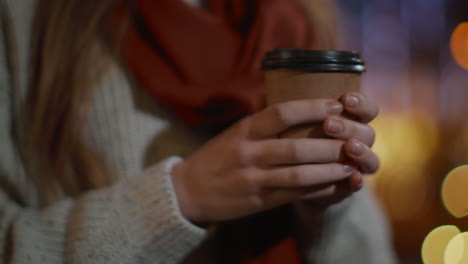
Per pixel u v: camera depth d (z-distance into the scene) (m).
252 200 0.75
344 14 3.03
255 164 0.74
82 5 0.88
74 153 0.88
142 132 0.90
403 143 3.03
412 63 3.12
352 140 0.71
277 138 0.75
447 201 2.41
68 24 0.88
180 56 0.90
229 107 0.87
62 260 0.78
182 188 0.78
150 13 0.91
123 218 0.78
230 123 0.90
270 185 0.74
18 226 0.80
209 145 0.78
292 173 0.73
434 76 3.11
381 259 0.99
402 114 3.12
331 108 0.71
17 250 0.78
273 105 0.73
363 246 0.96
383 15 3.07
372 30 3.08
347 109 0.71
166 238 0.77
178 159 0.81
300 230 0.90
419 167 2.95
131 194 0.79
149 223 0.77
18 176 0.86
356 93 0.72
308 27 0.99
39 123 0.86
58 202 0.85
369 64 3.12
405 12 3.06
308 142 0.72
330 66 0.71
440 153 3.00
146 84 0.89
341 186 0.75
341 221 0.89
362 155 0.71
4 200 0.85
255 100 0.86
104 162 0.88
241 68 0.90
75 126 0.87
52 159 0.88
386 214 2.88
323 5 1.05
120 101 0.89
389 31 3.09
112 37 0.89
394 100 3.13
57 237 0.79
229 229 0.91
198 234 0.77
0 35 0.86
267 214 0.91
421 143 3.02
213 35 0.92
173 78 0.89
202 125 0.90
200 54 0.91
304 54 0.71
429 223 2.79
